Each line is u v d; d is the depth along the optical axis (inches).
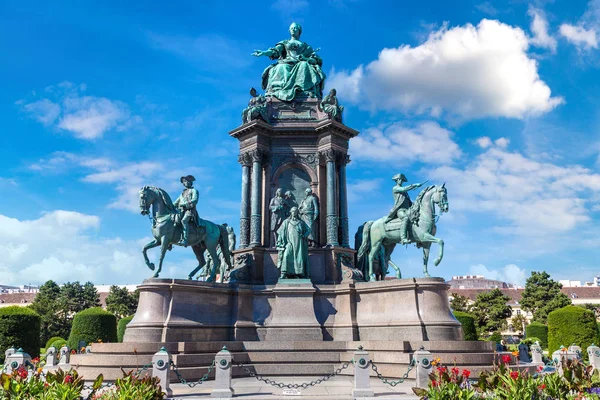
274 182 1128.2
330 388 712.4
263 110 1131.3
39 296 3191.4
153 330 863.7
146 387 515.5
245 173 1128.8
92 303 3641.7
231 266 1078.4
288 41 1237.1
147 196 951.6
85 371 761.0
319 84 1218.6
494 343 850.8
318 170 1129.4
